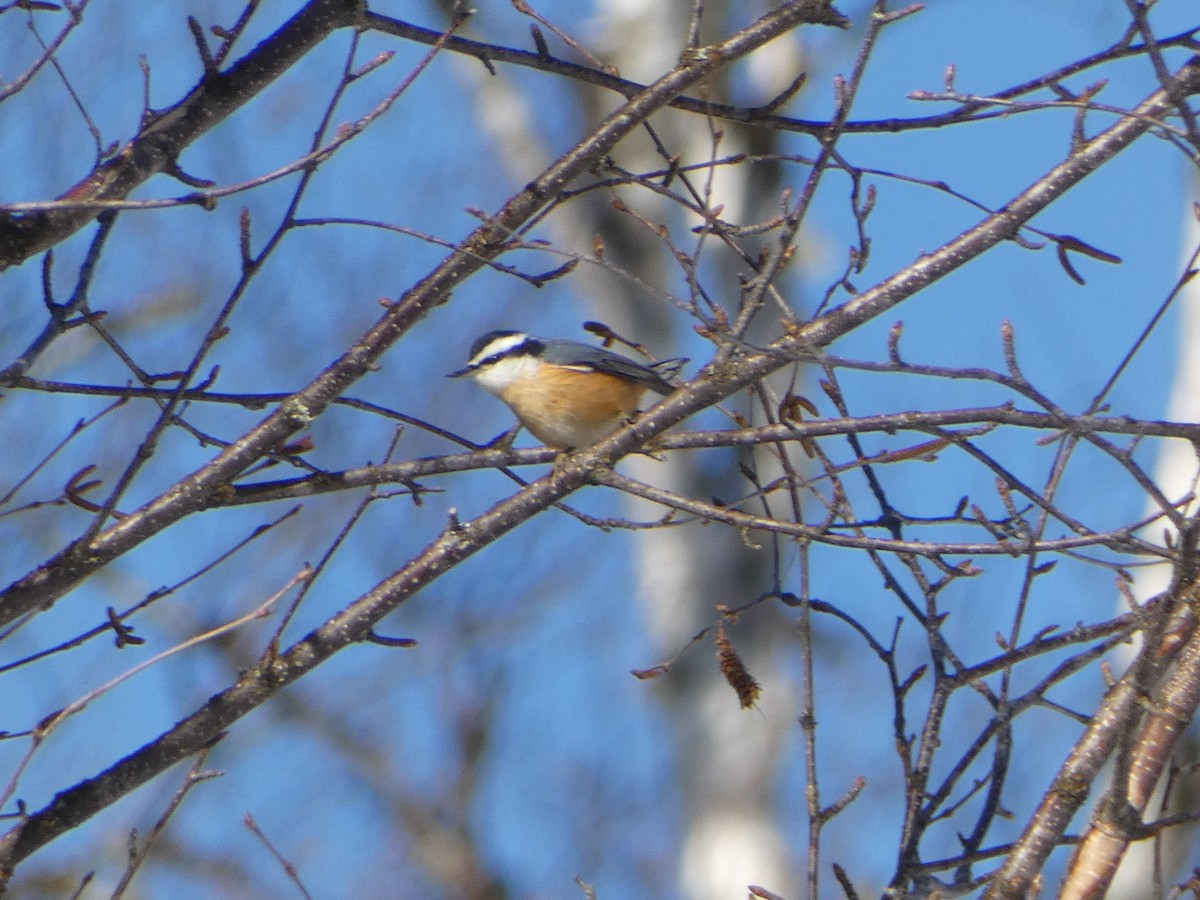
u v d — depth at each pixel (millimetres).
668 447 8336
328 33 8625
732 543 17062
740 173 17688
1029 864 7387
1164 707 7738
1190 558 6676
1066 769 7629
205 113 8352
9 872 7574
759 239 17453
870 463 8141
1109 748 7637
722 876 16062
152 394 8047
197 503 8203
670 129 17859
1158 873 7184
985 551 7562
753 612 16953
